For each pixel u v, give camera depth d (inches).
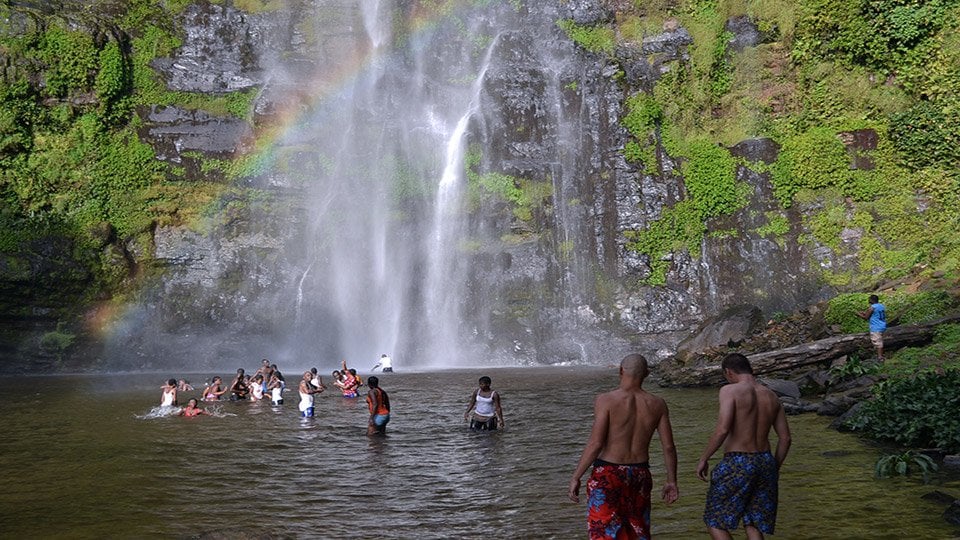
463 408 679.1
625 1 1512.1
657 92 1432.1
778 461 246.5
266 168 1380.4
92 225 1277.1
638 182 1386.6
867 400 503.5
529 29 1541.6
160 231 1326.3
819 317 886.4
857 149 1283.2
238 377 793.6
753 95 1391.5
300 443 506.9
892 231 1231.5
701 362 878.4
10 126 1256.2
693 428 519.2
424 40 1556.3
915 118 1221.1
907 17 1233.4
